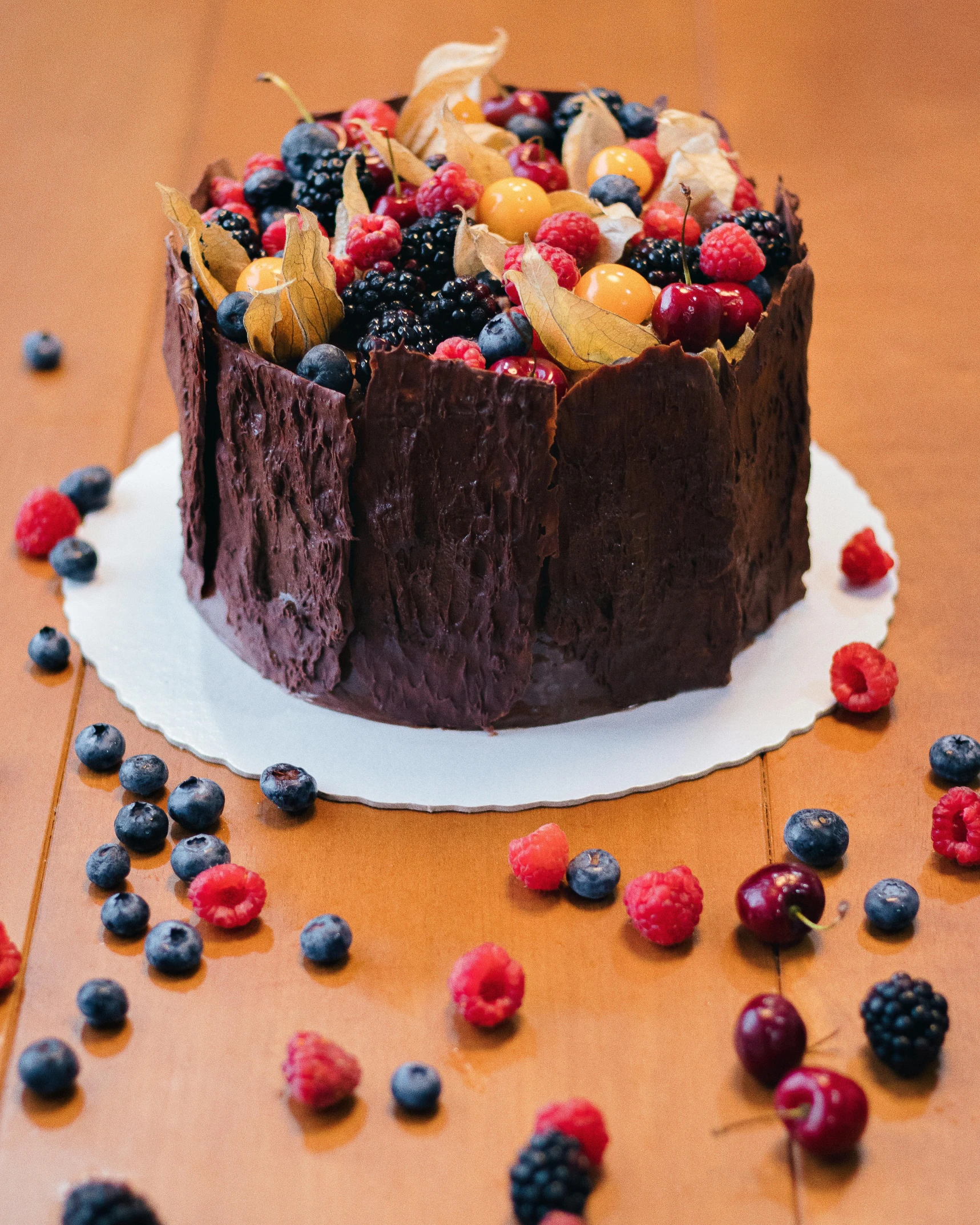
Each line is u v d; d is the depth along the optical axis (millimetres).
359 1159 606
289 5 1199
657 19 1165
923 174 1028
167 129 1078
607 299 697
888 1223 591
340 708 734
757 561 750
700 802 703
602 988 648
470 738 724
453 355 681
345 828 697
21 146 1069
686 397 680
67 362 922
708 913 669
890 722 732
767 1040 613
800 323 729
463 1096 620
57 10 1206
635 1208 594
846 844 681
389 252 714
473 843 691
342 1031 637
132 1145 610
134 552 809
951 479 840
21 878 684
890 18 1169
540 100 819
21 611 790
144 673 752
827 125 1062
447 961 657
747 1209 594
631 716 731
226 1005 645
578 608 708
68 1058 622
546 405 663
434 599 703
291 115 1082
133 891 679
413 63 1113
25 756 727
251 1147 609
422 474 682
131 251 997
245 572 738
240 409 708
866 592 783
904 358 909
